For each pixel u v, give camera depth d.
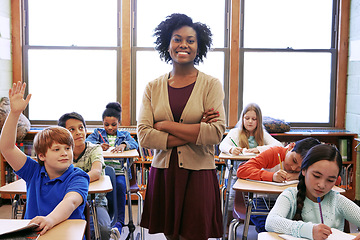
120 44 4.72
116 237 2.47
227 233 3.16
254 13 4.72
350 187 4.53
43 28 4.69
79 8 4.68
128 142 3.65
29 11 4.68
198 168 2.04
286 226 1.57
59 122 2.51
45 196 1.74
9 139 1.75
